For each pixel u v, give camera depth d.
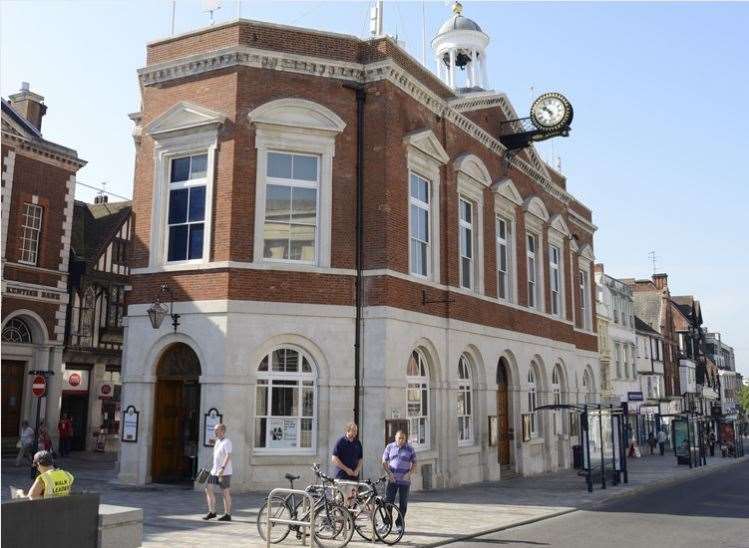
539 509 15.34
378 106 17.83
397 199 17.83
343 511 10.70
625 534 12.42
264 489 15.78
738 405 102.19
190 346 16.61
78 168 29.33
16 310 26.45
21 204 26.94
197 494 15.32
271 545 10.29
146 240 17.55
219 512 13.05
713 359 91.94
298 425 16.44
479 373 21.30
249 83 17.14
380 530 11.05
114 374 32.41
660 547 11.15
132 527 8.35
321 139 17.42
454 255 20.36
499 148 24.02
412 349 17.81
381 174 17.48
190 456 16.78
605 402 42.06
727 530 12.99
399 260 17.67
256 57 17.22
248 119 16.89
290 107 17.19
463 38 27.50
